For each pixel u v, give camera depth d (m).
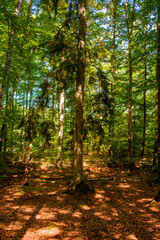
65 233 4.52
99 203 6.57
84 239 4.27
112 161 15.06
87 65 7.35
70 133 8.16
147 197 7.05
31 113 6.57
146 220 5.12
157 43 9.17
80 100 7.44
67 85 6.72
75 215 5.58
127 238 4.29
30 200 6.90
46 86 6.69
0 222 4.95
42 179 10.47
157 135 9.00
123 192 7.88
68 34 6.54
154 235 4.34
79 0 7.37
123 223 5.03
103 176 11.38
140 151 13.80
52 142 13.21
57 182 9.80
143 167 12.62
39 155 10.05
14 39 8.13
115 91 13.53
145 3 8.95
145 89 10.49
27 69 13.25
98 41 7.63
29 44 9.49
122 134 13.77
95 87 7.96
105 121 6.75
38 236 4.36
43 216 5.48
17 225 4.86
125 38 14.45
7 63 8.05
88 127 6.37
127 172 11.93
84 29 7.25
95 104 6.58
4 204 6.33
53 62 7.03
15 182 9.55
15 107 12.17
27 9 12.50
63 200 6.85
